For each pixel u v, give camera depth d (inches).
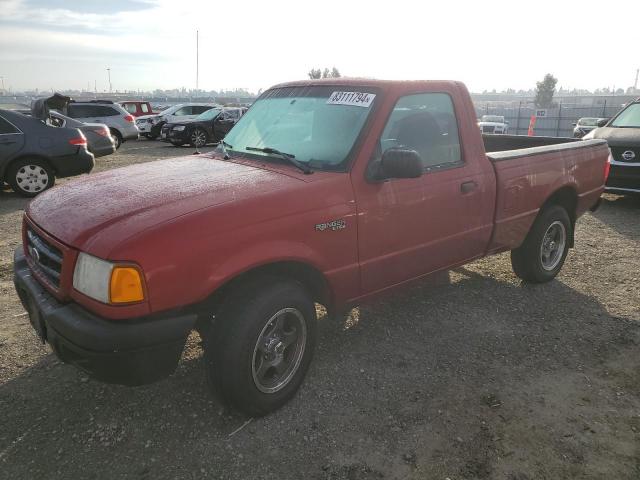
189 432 113.0
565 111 1428.4
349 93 138.7
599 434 112.3
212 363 109.7
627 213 314.0
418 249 142.2
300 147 136.3
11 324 161.3
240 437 111.7
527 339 154.0
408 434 112.5
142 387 129.4
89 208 110.7
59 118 454.9
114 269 94.3
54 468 102.3
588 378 133.6
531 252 185.0
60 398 124.6
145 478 100.0
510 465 103.3
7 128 350.6
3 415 118.0
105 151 481.1
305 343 122.3
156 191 115.3
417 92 141.2
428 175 141.9
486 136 251.4
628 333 157.6
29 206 128.9
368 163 127.7
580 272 209.5
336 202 121.1
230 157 146.0
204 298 102.8
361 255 128.9
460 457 105.6
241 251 106.0
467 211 153.0
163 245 97.7
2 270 207.3
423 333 157.9
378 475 101.0
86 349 96.3
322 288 126.9
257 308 109.1
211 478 100.2
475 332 158.6
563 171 186.4
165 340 98.8
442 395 126.4
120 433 112.6
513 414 119.0
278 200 112.7
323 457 105.8
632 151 316.2
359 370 137.5
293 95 152.9
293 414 119.3
